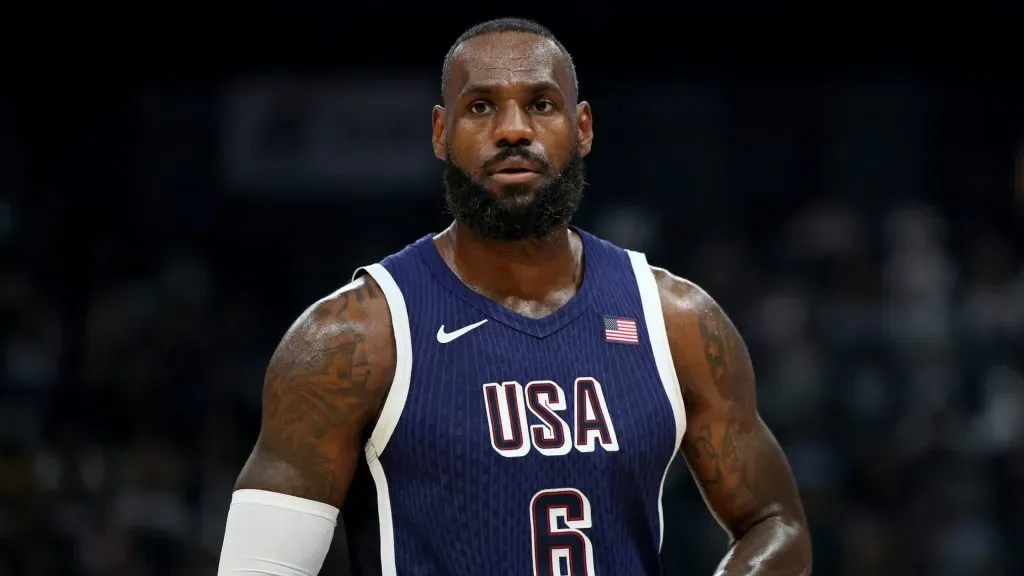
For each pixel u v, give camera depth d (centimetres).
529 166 857
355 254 3384
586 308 887
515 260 888
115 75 3328
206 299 3244
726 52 3341
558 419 848
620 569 855
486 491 834
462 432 838
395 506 848
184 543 2316
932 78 3372
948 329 3019
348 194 3416
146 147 3356
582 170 908
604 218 3350
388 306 869
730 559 897
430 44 3334
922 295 3073
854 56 3353
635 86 3375
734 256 3247
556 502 840
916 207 3341
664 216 3384
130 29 3269
